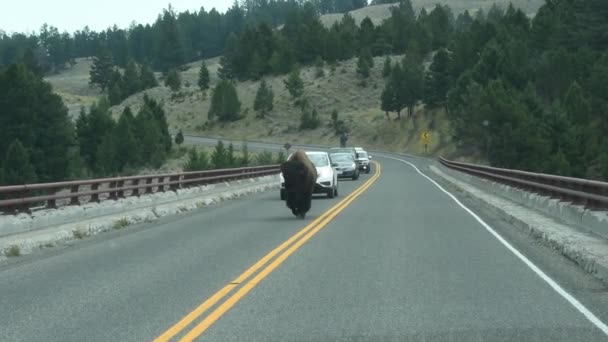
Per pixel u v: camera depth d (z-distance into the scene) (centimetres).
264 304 1066
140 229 2281
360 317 973
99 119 13125
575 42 12388
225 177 3950
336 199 3491
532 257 1545
